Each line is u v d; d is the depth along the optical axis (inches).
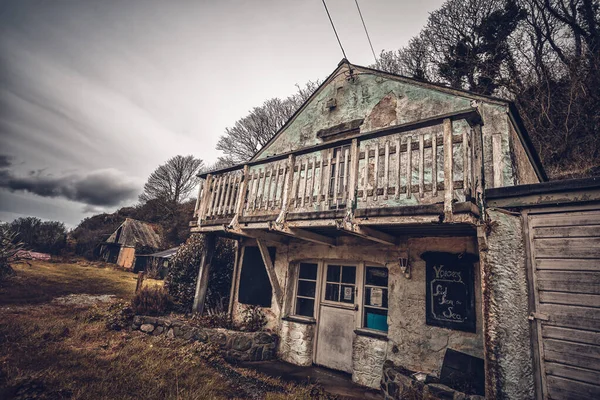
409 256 202.8
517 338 123.2
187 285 348.8
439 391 143.3
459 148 207.3
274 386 183.9
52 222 1165.1
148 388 159.6
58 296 429.4
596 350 109.7
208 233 297.9
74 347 218.5
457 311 176.1
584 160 402.0
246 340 235.3
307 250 261.7
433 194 151.3
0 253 484.7
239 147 1001.5
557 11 537.0
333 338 235.0
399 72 783.1
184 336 246.5
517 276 128.5
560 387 113.6
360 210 167.2
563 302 119.2
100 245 1206.3
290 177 209.5
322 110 317.1
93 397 144.8
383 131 170.4
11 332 232.5
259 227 213.3
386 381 177.2
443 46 690.2
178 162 1557.6
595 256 116.3
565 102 446.0
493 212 139.2
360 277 231.9
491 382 123.3
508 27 593.6
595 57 440.5
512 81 528.7
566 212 125.6
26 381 152.6
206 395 159.9
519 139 224.1
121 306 318.3
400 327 195.0
